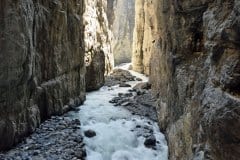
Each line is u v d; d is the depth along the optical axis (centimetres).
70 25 1519
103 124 1355
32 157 984
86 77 1981
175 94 1015
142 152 1162
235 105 542
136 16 2984
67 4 1486
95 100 1758
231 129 550
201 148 672
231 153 558
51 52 1327
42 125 1250
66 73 1482
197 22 859
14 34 974
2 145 984
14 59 975
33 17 1121
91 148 1159
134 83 2398
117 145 1195
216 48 635
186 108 864
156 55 1689
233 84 568
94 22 2114
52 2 1315
